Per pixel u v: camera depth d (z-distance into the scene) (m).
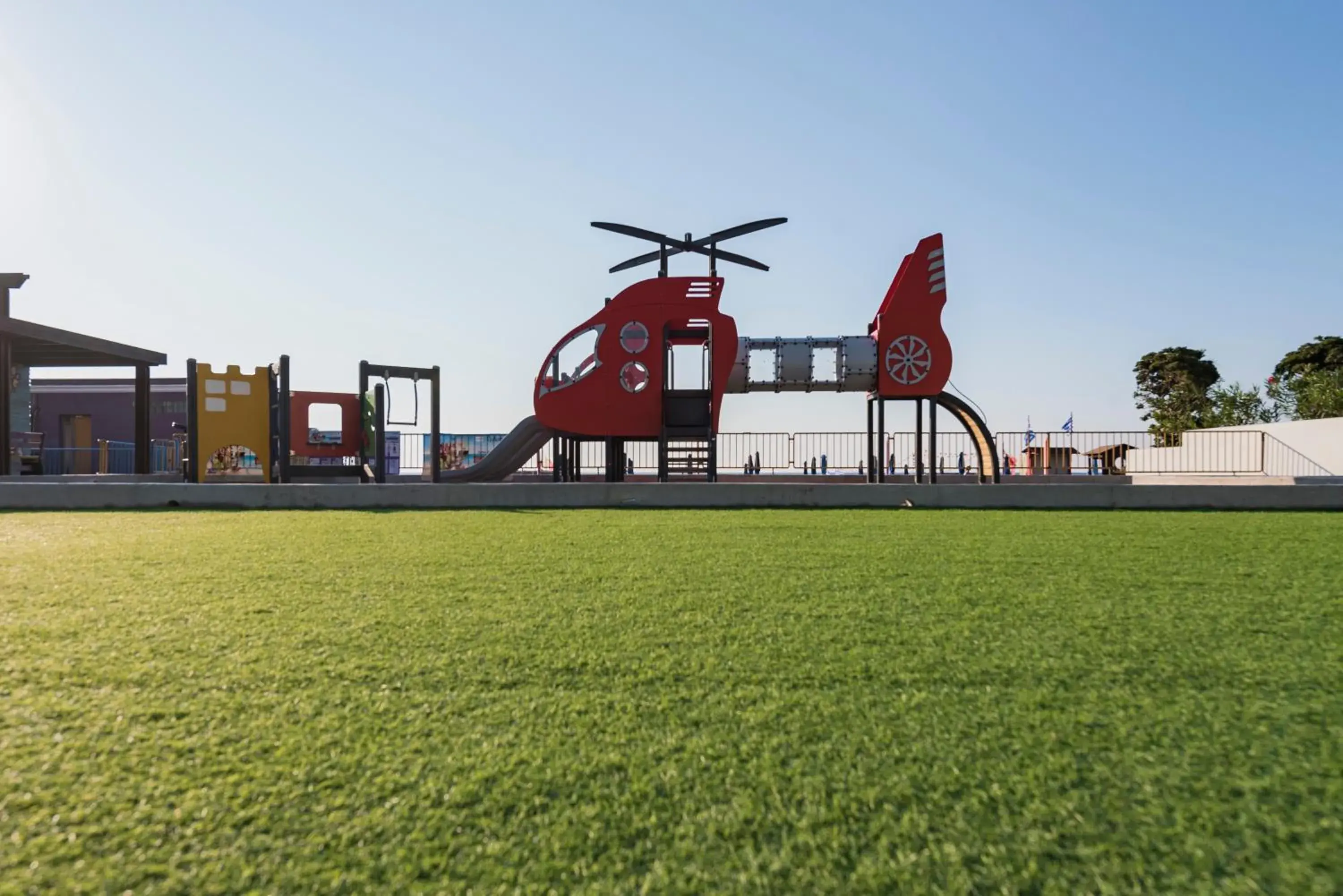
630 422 15.27
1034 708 2.36
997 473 16.20
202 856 1.52
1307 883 1.44
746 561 5.21
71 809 1.70
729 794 1.79
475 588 4.23
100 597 3.96
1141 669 2.75
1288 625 3.41
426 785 1.83
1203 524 7.82
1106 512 9.45
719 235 17.56
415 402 16.03
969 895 1.41
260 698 2.43
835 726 2.21
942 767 1.94
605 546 5.94
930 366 16.12
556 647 3.02
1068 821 1.67
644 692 2.50
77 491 9.89
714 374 15.09
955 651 2.98
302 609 3.69
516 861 1.51
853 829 1.64
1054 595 4.07
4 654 2.90
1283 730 2.18
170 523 7.75
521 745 2.07
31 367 18.94
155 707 2.34
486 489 10.11
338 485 9.95
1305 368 41.19
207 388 14.09
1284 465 17.89
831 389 17.16
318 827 1.63
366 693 2.48
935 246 16.20
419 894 1.40
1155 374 51.16
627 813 1.70
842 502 10.17
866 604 3.83
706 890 1.42
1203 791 1.80
